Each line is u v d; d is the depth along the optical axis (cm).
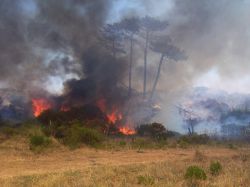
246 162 1867
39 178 1290
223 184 1223
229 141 3900
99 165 1733
